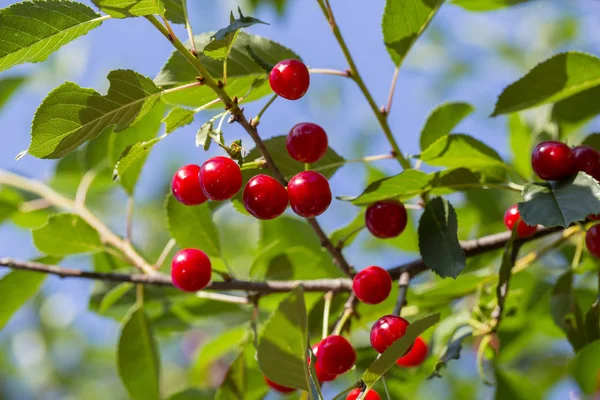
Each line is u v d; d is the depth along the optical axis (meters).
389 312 4.19
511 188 3.44
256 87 2.96
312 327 3.96
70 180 5.39
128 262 4.31
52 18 2.72
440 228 3.24
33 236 4.08
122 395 8.23
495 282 4.04
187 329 4.68
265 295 3.88
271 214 2.85
